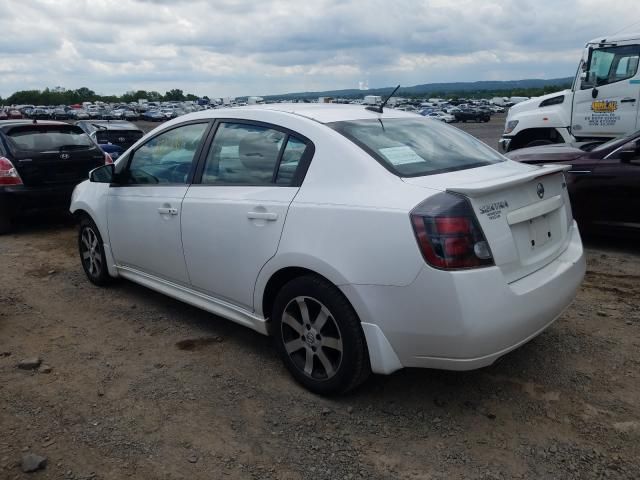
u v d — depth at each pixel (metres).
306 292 3.21
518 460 2.76
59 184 7.96
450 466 2.73
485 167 3.43
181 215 3.99
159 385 3.53
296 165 3.39
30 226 8.51
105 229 4.91
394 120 3.78
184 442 2.94
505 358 3.76
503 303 2.79
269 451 2.87
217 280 3.82
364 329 2.98
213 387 3.49
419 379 3.52
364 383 3.49
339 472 2.71
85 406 3.29
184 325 4.46
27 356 3.96
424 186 2.93
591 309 4.58
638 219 6.09
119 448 2.90
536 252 3.18
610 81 9.92
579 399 3.27
